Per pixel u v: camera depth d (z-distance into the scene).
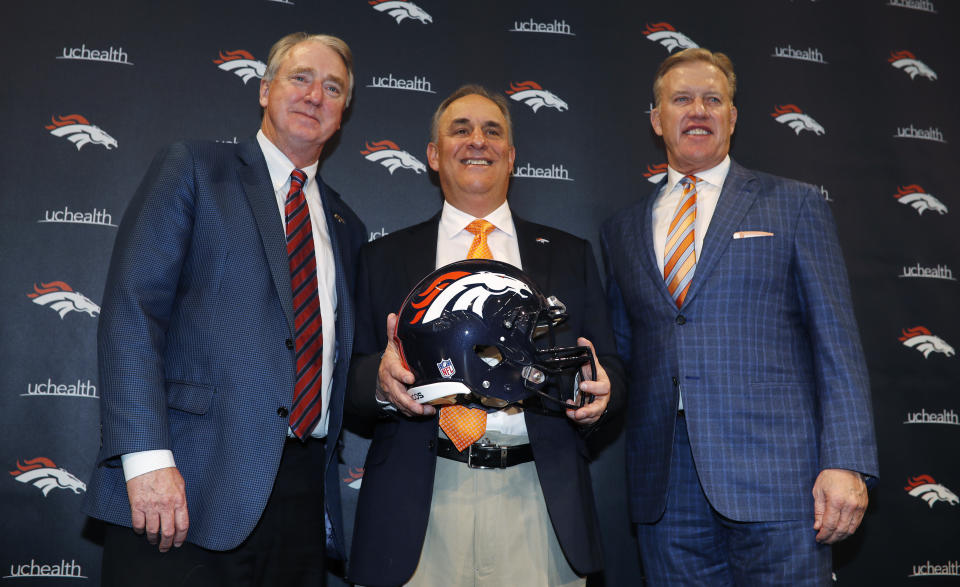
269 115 2.08
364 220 2.66
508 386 1.73
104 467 1.67
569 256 2.21
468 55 2.79
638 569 2.58
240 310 1.78
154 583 1.64
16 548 2.30
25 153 2.47
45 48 2.53
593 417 1.82
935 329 2.81
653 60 2.87
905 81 2.99
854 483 1.86
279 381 1.76
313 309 1.91
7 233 2.42
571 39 2.85
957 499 2.69
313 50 2.11
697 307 2.07
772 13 2.96
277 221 1.90
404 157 2.71
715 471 1.94
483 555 1.84
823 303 2.01
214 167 1.90
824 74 2.95
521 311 1.76
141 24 2.60
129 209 1.86
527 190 2.74
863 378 1.95
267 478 1.69
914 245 2.87
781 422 1.97
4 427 2.34
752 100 2.89
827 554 1.92
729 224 2.12
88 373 2.41
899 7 3.05
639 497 2.12
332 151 2.68
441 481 1.88
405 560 1.77
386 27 2.76
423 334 1.75
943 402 2.76
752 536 1.95
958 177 2.95
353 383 1.93
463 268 1.87
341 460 2.52
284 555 1.82
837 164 2.89
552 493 1.84
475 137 2.20
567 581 1.89
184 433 1.71
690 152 2.27
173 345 1.77
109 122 2.53
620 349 2.39
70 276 2.44
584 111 2.81
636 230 2.34
